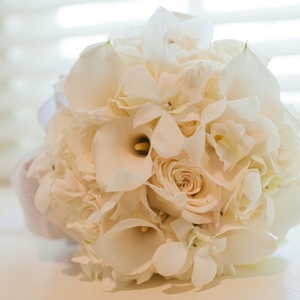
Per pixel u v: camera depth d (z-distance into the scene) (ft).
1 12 3.88
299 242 2.28
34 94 3.93
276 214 2.09
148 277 1.98
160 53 1.95
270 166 1.95
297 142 2.02
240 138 1.88
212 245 1.93
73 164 2.03
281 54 3.21
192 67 1.88
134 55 1.98
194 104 1.91
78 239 2.13
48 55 3.94
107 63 1.99
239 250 1.98
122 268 1.95
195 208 1.90
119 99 1.96
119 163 1.92
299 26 3.33
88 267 2.08
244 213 1.92
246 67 1.91
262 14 3.24
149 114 1.88
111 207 1.89
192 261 1.94
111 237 1.94
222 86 1.89
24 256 2.34
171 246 1.91
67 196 2.03
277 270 2.03
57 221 2.17
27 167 2.41
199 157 1.86
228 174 1.91
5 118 4.14
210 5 3.51
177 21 2.09
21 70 3.88
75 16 3.82
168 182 1.90
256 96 1.87
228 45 2.08
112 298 1.92
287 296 1.84
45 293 1.98
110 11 3.71
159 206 1.96
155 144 1.86
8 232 2.66
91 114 1.94
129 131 1.96
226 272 2.02
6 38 3.86
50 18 3.92
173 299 1.88
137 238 2.00
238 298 1.85
